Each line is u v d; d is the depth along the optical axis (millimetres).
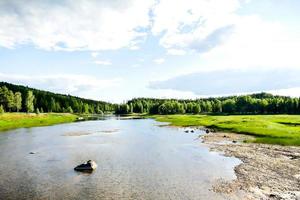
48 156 46938
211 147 54688
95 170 37500
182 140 65250
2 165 40656
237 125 84375
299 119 105750
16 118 133375
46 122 130375
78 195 28047
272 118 114562
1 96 171125
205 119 123500
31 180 33156
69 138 70688
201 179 32906
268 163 40188
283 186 29719
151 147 55594
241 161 41938
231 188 29391
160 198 26906
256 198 26312
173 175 34719
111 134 79875
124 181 32438
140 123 127500
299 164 39250
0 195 28203
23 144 60375
